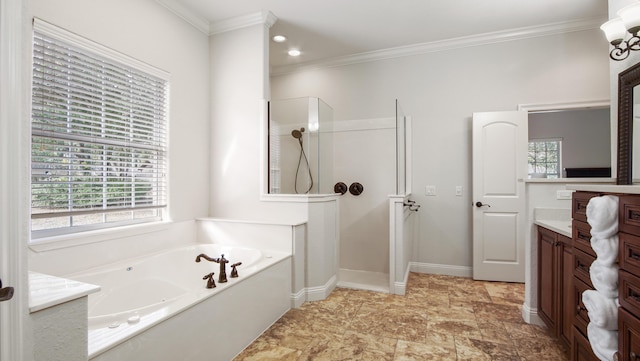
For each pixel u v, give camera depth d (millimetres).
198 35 3184
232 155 3219
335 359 1911
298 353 1979
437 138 3701
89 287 1070
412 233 3795
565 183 2289
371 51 3895
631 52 2020
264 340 2143
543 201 2352
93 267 2221
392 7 2939
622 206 1226
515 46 3428
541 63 3342
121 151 2441
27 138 900
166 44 2812
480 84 3549
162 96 2811
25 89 893
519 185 3340
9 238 840
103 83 2299
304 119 3062
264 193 3070
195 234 3135
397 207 3031
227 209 3236
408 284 3328
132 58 2492
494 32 3422
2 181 832
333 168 4051
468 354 1966
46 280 1131
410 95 3803
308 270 2869
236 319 1964
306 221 2859
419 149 3768
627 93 2006
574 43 3238
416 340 2141
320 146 3102
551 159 5473
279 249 2766
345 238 3982
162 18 2773
